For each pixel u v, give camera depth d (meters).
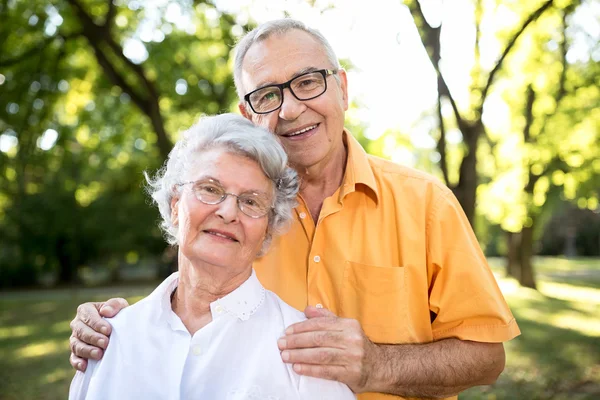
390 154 10.32
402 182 2.10
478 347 1.91
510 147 13.66
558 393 6.11
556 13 8.44
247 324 1.76
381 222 2.05
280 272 2.09
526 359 7.71
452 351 1.88
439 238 1.98
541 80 11.67
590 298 15.46
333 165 2.12
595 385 6.36
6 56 8.95
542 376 6.75
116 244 22.14
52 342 9.67
